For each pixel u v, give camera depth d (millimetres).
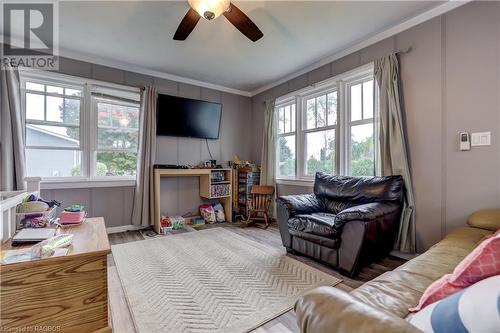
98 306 1268
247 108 4969
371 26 2629
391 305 913
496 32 2006
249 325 1495
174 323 1508
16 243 1290
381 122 2664
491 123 2029
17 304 1091
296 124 3969
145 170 3625
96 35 2793
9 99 2742
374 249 2174
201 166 4188
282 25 2600
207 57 3361
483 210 1922
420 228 2451
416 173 2480
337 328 558
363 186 2590
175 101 3990
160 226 3553
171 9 2328
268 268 2305
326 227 2229
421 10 2361
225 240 3186
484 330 497
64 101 3266
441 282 804
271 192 4055
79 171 3369
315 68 3607
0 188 2654
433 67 2363
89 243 1321
